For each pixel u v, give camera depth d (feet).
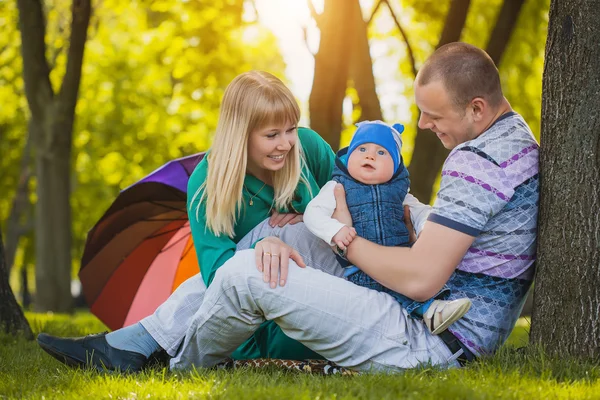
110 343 11.10
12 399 9.24
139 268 17.83
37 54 38.24
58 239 40.14
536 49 36.45
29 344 15.25
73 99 39.06
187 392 9.05
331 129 26.32
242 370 10.44
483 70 10.26
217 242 11.25
